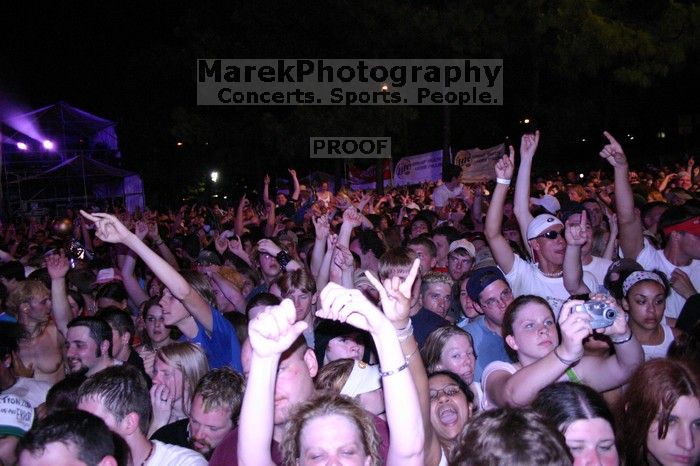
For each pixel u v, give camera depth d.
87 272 8.58
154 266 5.23
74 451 2.99
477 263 7.32
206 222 19.12
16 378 5.36
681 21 22.22
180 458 3.90
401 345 3.24
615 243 7.68
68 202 32.03
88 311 8.40
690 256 6.61
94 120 33.47
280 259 7.34
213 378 4.36
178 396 4.94
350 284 6.66
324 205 13.55
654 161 36.66
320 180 33.53
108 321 5.91
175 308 5.65
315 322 6.52
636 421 3.40
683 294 6.46
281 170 39.56
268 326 2.96
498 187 6.46
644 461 3.42
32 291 6.37
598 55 22.67
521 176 6.82
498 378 4.20
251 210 17.75
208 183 44.56
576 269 5.86
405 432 2.91
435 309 6.29
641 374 3.43
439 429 3.89
